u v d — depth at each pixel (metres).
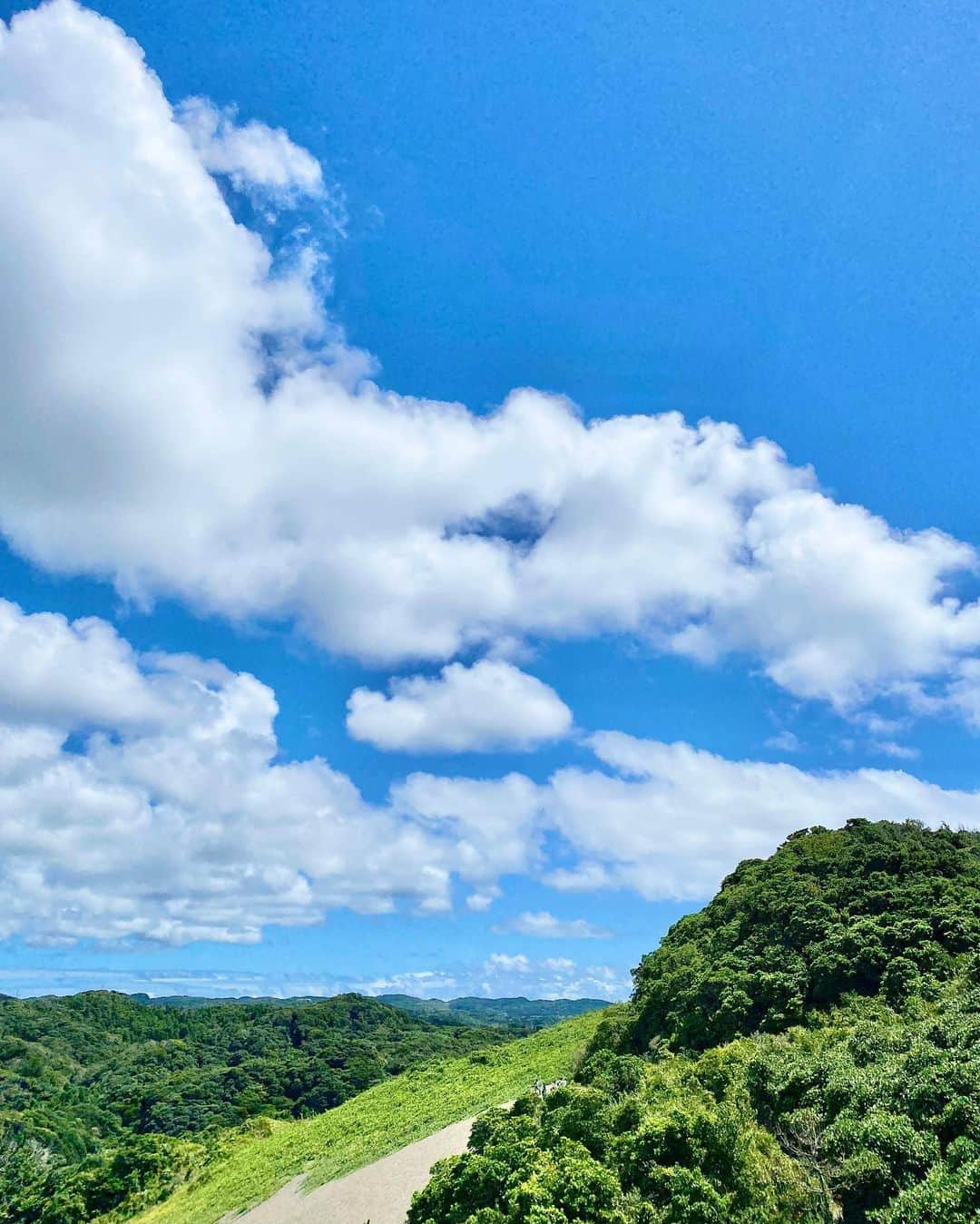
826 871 58.00
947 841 64.81
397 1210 38.53
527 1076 60.03
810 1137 25.83
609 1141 27.52
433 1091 69.31
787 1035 38.12
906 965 41.25
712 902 65.31
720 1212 22.72
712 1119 25.88
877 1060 28.36
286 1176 54.59
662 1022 49.34
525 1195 23.83
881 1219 19.48
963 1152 19.94
